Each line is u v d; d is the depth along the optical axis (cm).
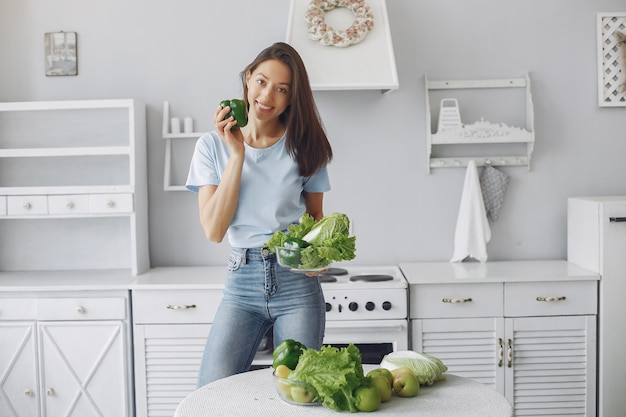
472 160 356
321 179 236
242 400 182
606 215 316
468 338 319
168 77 364
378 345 333
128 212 340
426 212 365
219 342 220
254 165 221
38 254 371
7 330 323
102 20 363
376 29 333
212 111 365
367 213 365
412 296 317
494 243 367
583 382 322
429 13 360
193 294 317
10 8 364
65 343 322
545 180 365
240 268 222
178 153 366
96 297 321
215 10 362
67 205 339
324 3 333
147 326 319
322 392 171
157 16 363
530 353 320
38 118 367
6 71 366
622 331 318
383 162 363
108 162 367
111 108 364
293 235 197
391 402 179
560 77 362
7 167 369
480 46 361
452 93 362
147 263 360
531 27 361
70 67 364
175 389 321
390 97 361
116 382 322
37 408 324
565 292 319
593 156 364
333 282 318
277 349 187
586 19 360
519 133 352
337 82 325
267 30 362
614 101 361
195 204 367
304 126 217
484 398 182
